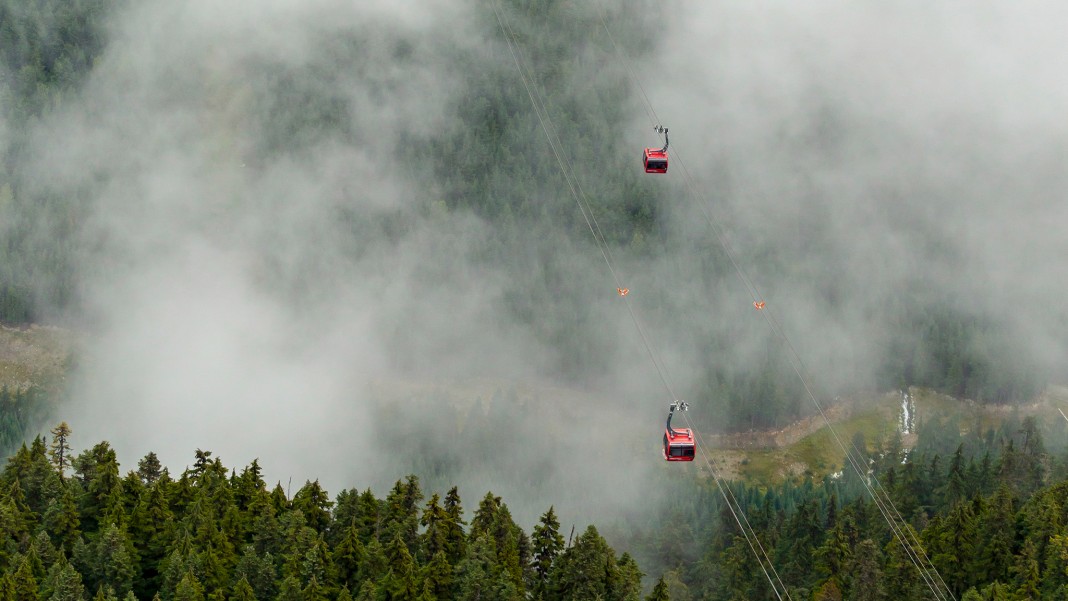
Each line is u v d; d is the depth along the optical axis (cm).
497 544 19412
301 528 19162
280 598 17512
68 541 18488
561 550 19725
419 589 18062
